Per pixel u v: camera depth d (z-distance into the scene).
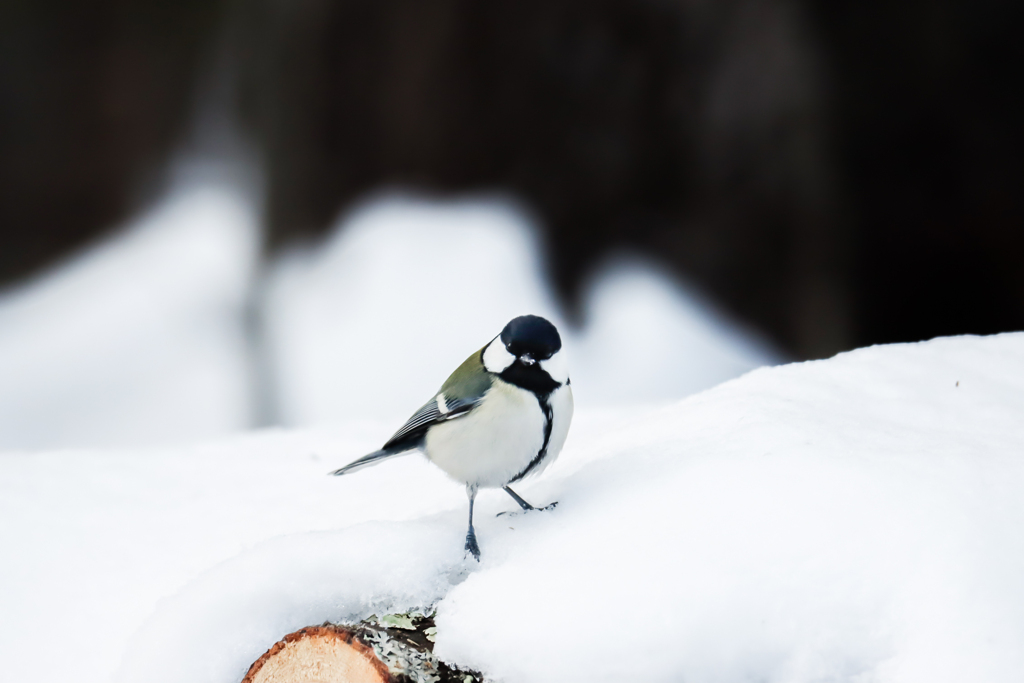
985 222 13.57
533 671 2.37
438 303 13.91
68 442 12.41
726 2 14.02
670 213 14.92
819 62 13.69
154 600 3.64
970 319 13.84
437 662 2.52
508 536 2.89
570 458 3.76
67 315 14.77
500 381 3.11
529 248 14.80
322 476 5.02
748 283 14.37
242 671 2.78
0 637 3.47
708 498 2.64
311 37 15.72
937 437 2.91
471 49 15.38
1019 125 13.31
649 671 2.26
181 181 16.67
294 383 13.06
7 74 17.38
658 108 14.84
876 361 3.86
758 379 3.79
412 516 3.92
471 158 15.63
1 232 16.33
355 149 15.83
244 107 16.27
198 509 4.52
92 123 16.91
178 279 14.98
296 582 2.83
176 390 13.28
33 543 4.14
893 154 13.73
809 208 14.00
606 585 2.44
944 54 13.28
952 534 2.30
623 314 14.27
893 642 2.21
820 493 2.53
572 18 14.74
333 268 14.73
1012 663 2.06
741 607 2.29
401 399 12.38
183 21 16.59
